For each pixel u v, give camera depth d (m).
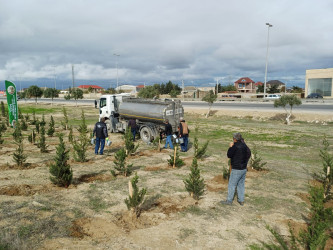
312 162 12.12
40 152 12.01
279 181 8.95
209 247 4.68
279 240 4.31
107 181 8.12
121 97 18.84
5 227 4.86
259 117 31.33
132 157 11.63
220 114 34.72
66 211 5.82
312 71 60.25
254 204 6.80
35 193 6.82
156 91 43.44
